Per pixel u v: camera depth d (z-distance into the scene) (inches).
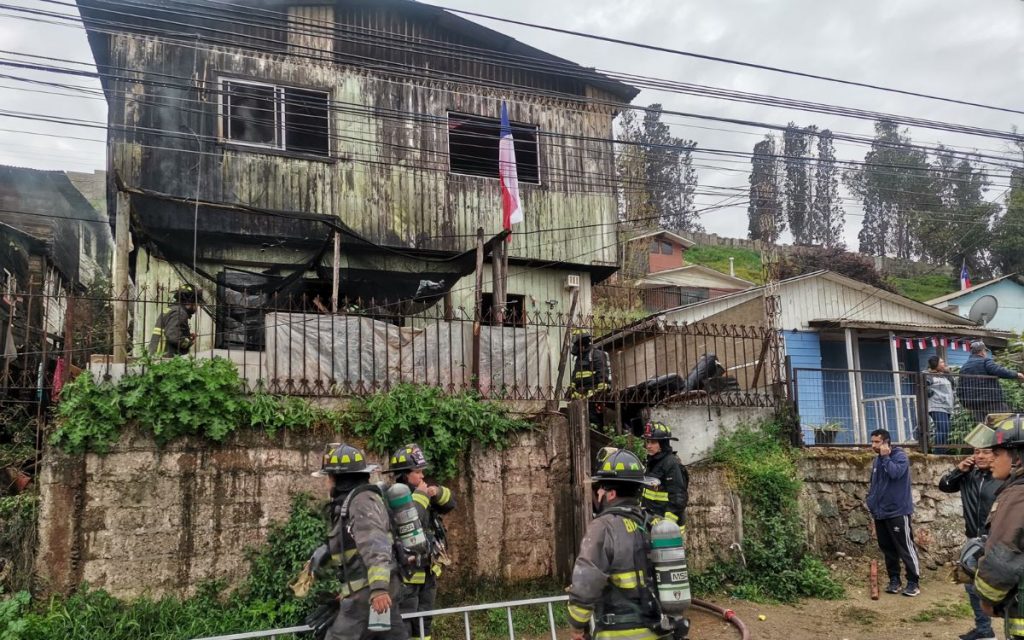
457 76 454.6
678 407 379.2
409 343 336.8
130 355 355.3
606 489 168.7
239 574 284.7
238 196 477.1
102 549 269.7
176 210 450.3
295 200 493.4
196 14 409.1
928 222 1804.9
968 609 319.0
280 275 446.3
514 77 577.0
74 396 274.5
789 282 682.8
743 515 363.6
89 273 1019.3
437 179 537.6
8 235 692.7
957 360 737.6
